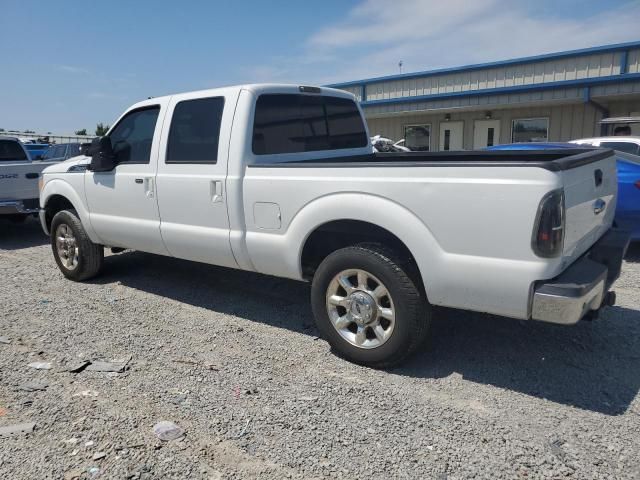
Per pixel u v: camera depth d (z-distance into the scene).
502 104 16.80
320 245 4.28
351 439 2.98
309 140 5.04
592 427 3.08
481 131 18.77
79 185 5.81
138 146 5.20
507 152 5.00
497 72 18.16
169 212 4.89
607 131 15.92
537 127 17.52
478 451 2.87
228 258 4.55
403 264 3.62
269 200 4.15
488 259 3.23
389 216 3.54
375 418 3.20
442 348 4.20
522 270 3.12
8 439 2.98
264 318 4.93
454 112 19.27
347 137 5.59
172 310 5.18
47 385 3.62
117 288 5.93
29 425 3.11
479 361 3.97
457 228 3.31
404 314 3.60
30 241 9.35
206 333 4.57
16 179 8.99
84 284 6.12
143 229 5.16
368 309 3.77
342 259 3.81
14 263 7.38
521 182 3.07
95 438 2.99
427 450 2.88
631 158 7.11
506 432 3.04
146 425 3.12
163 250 5.13
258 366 3.92
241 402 3.39
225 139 4.40
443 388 3.57
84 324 4.80
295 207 4.00
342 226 4.01
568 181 3.17
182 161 4.74
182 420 3.18
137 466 2.74
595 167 3.71
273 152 4.59
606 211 4.11
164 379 3.71
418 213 3.44
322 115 5.22
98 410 3.29
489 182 3.17
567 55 16.50
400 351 3.70
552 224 3.03
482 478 2.65
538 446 2.90
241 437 3.01
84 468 2.73
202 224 4.65
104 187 5.50
